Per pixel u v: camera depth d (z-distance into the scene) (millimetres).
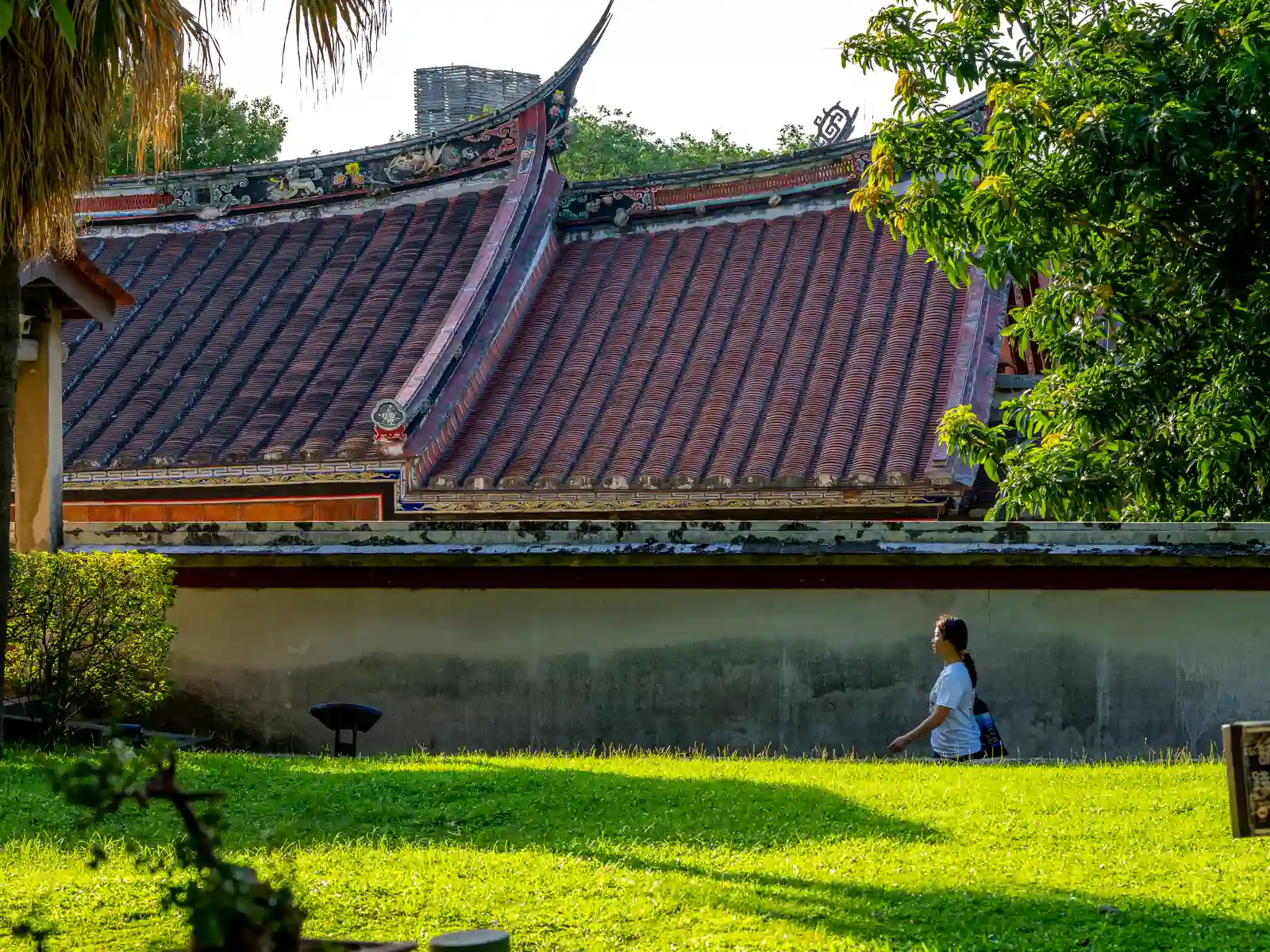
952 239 14883
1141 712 13367
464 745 15000
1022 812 8664
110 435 22641
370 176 26625
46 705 12117
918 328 21625
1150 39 14234
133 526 15688
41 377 15461
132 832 8477
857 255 23266
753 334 22438
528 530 14617
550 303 24297
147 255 27016
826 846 7930
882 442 19578
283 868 7297
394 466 20719
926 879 7152
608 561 14406
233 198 27219
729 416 20969
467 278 23672
